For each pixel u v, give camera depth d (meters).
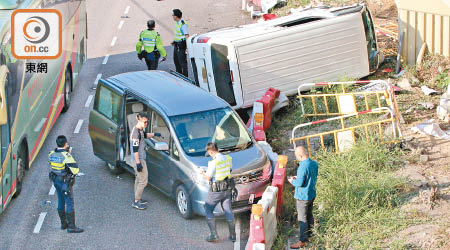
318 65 15.58
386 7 23.14
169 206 11.71
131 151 11.30
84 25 19.19
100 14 25.56
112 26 24.05
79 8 18.30
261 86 14.91
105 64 20.20
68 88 16.59
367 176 11.44
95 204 11.80
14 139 11.23
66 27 16.12
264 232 9.30
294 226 10.69
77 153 14.15
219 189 10.04
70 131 15.38
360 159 11.86
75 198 12.02
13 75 11.16
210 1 27.17
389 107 13.11
